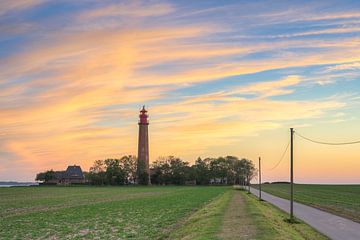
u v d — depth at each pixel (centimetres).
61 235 4034
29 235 4069
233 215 4575
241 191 15412
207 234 3216
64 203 8969
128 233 4059
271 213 5419
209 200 9344
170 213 6103
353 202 8569
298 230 3959
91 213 6334
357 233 3778
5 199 10694
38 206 8144
